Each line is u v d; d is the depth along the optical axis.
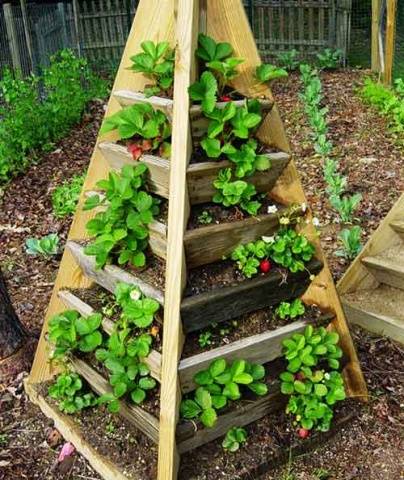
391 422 2.78
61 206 5.28
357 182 5.39
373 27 8.86
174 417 2.23
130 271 2.46
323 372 2.59
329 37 10.11
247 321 2.54
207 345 2.40
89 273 2.64
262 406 2.53
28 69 7.57
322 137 5.62
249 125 2.16
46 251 4.46
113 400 2.46
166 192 2.32
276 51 10.54
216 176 2.26
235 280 2.38
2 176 5.86
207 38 2.16
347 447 2.65
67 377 2.78
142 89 2.43
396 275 3.42
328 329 2.70
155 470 2.41
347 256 4.10
